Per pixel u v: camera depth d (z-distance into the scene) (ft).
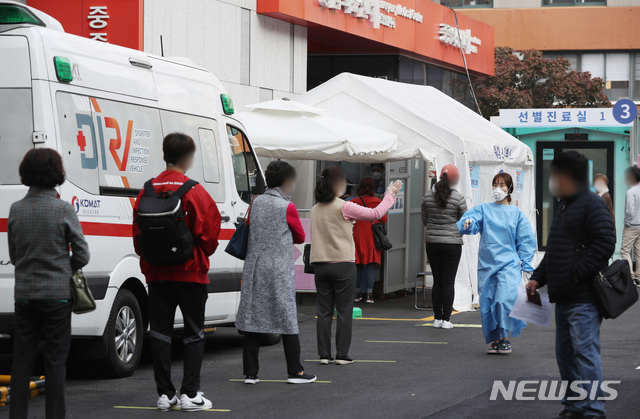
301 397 28.50
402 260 63.31
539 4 159.63
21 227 23.06
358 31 81.20
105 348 30.96
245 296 30.60
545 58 147.84
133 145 32.40
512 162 61.67
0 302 27.89
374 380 31.53
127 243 31.73
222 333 47.26
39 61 28.43
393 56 93.76
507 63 135.13
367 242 58.34
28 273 23.03
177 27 59.88
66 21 56.54
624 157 83.25
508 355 37.42
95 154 30.27
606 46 156.66
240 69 67.31
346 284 34.96
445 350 38.96
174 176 26.48
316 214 35.14
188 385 26.53
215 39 64.08
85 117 29.96
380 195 60.59
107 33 56.18
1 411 26.20
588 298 24.09
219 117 38.93
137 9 55.67
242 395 28.91
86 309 23.32
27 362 23.39
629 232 68.74
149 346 41.60
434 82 104.68
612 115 82.23
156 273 26.45
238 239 30.83
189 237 25.90
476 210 38.11
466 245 54.60
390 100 55.06
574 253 24.23
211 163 37.55
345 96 56.39
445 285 46.47
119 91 31.99
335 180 34.65
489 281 37.55
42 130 28.09
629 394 28.45
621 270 24.04
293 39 74.59
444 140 53.06
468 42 108.68
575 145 84.79
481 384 30.60
